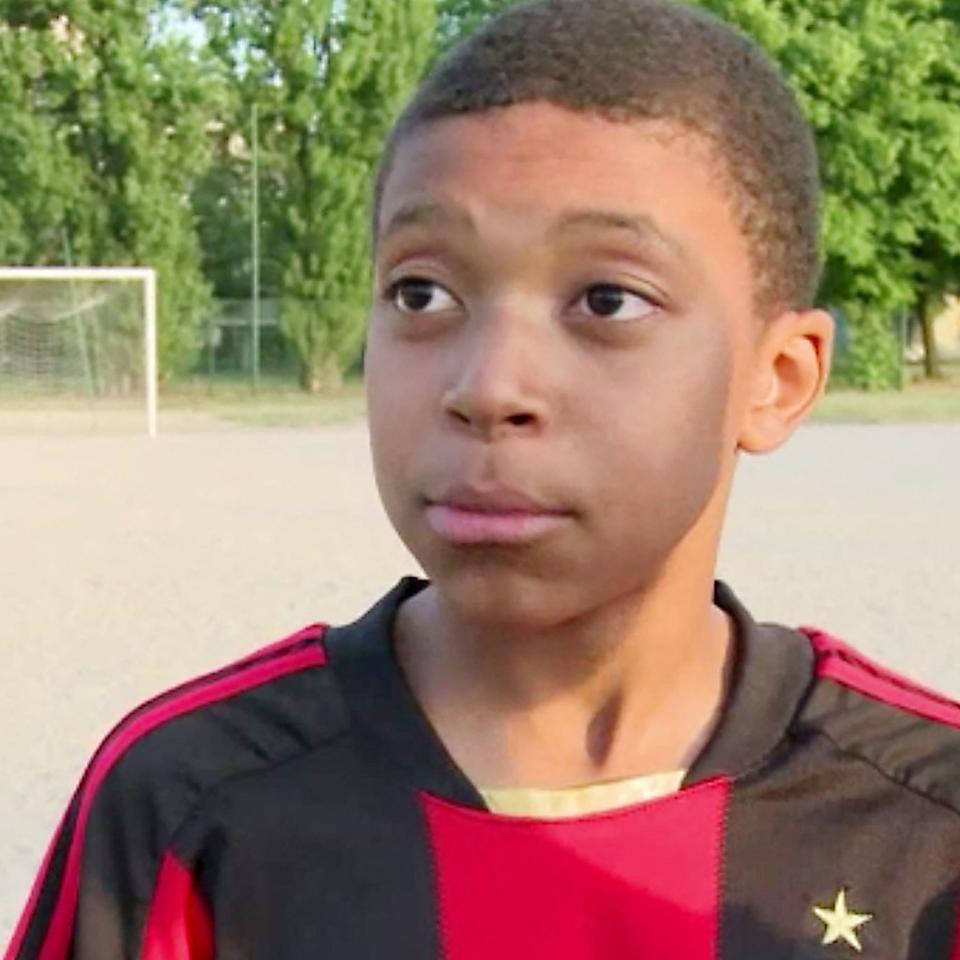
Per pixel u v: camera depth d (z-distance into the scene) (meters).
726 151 1.29
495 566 1.25
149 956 1.43
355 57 27.53
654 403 1.24
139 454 17.09
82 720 5.84
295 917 1.40
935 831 1.43
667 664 1.41
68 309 23.73
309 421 21.83
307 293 27.84
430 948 1.37
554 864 1.38
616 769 1.41
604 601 1.29
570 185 1.23
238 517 11.80
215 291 28.94
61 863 1.49
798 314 1.39
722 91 1.30
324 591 8.55
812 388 1.40
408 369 1.27
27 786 5.02
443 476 1.23
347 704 1.46
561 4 1.31
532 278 1.24
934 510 12.23
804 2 28.28
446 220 1.24
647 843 1.39
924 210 28.30
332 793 1.43
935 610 7.91
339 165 27.70
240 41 27.72
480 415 1.21
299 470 15.32
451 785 1.40
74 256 27.27
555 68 1.26
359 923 1.39
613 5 1.32
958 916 1.42
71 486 14.00
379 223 1.33
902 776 1.45
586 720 1.42
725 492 1.37
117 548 10.23
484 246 1.23
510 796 1.40
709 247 1.27
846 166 27.75
